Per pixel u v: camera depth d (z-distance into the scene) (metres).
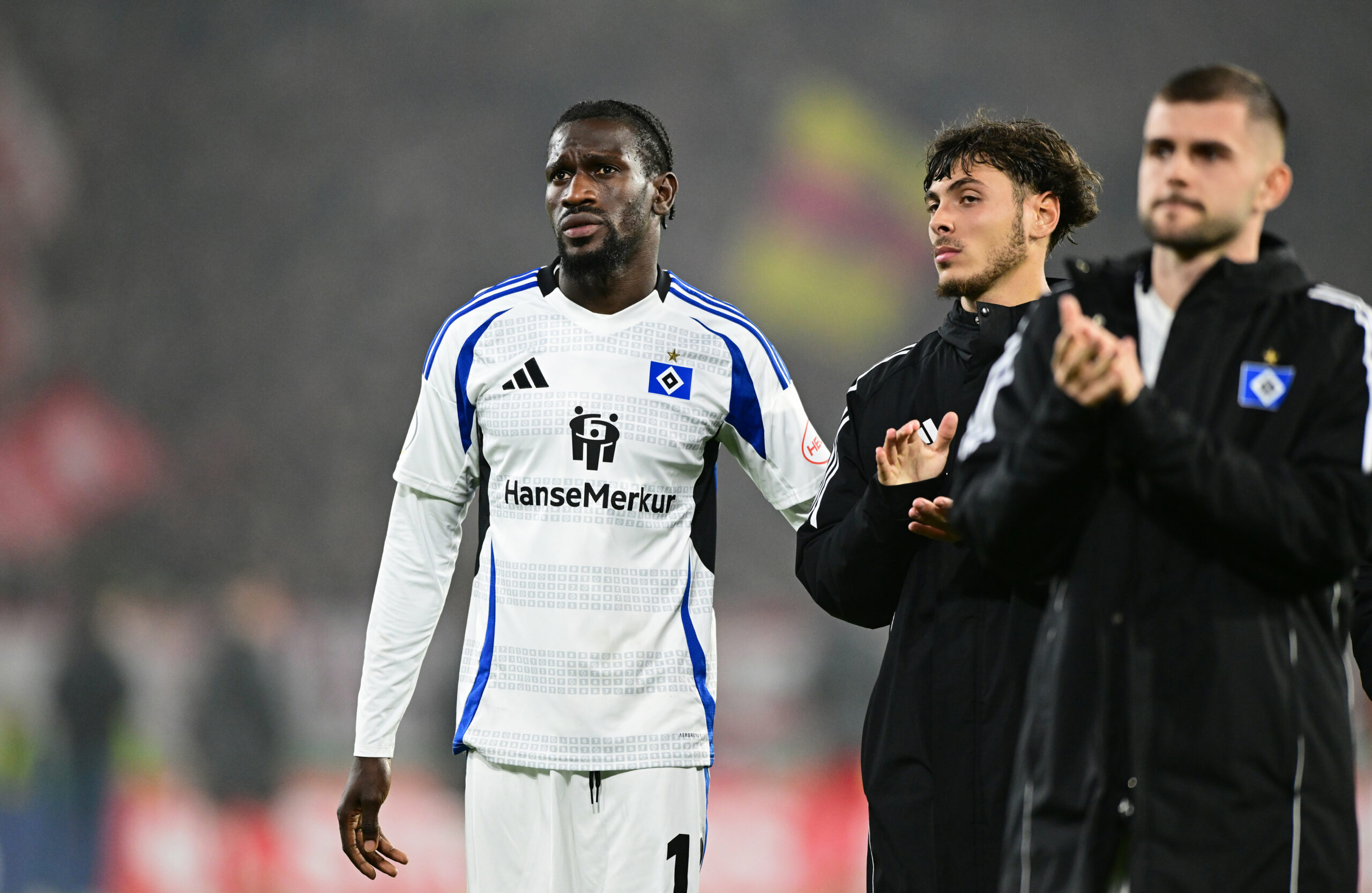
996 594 10.52
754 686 51.94
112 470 78.88
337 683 49.22
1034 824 8.33
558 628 11.63
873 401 11.51
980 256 11.00
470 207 86.81
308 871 35.09
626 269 11.97
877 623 11.37
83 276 83.94
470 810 11.95
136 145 86.38
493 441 11.98
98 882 36.34
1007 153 11.05
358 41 88.12
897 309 84.25
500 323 12.11
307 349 83.06
